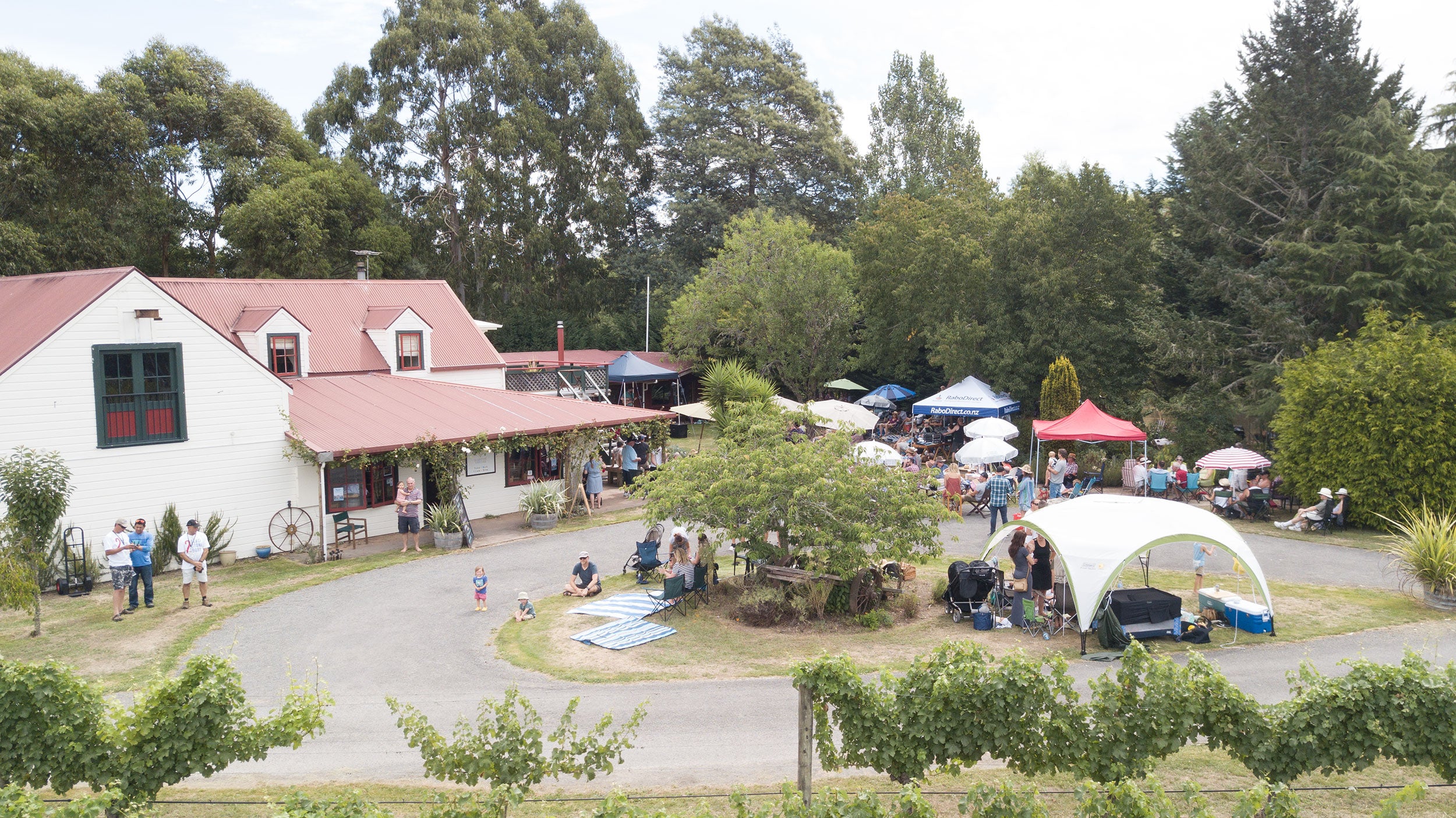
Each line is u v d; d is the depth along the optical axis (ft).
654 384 167.84
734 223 164.45
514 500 91.30
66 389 62.54
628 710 40.45
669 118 203.62
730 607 57.21
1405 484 74.28
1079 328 119.55
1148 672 26.55
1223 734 26.40
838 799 24.17
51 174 132.26
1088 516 50.19
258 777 33.55
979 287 127.85
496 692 43.39
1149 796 24.61
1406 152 107.45
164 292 66.74
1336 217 110.73
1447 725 25.12
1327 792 29.32
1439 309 105.50
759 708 40.29
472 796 24.63
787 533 55.72
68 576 62.08
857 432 60.44
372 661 48.19
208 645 50.90
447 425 82.07
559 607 58.18
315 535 76.38
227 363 70.64
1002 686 26.20
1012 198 133.28
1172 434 111.96
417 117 176.45
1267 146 118.52
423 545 76.79
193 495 69.26
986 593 53.78
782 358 153.58
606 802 23.86
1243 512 83.82
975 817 24.23
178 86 155.22
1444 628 49.85
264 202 142.20
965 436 124.47
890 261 145.89
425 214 172.35
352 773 33.96
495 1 187.62
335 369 96.37
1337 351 83.05
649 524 58.59
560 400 96.89
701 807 25.02
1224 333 116.57
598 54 195.93
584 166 191.52
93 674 45.88
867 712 26.96
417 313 104.32
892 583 60.95
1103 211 119.65
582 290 198.49
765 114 196.65
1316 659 45.16
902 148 215.51
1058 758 26.45
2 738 26.78
